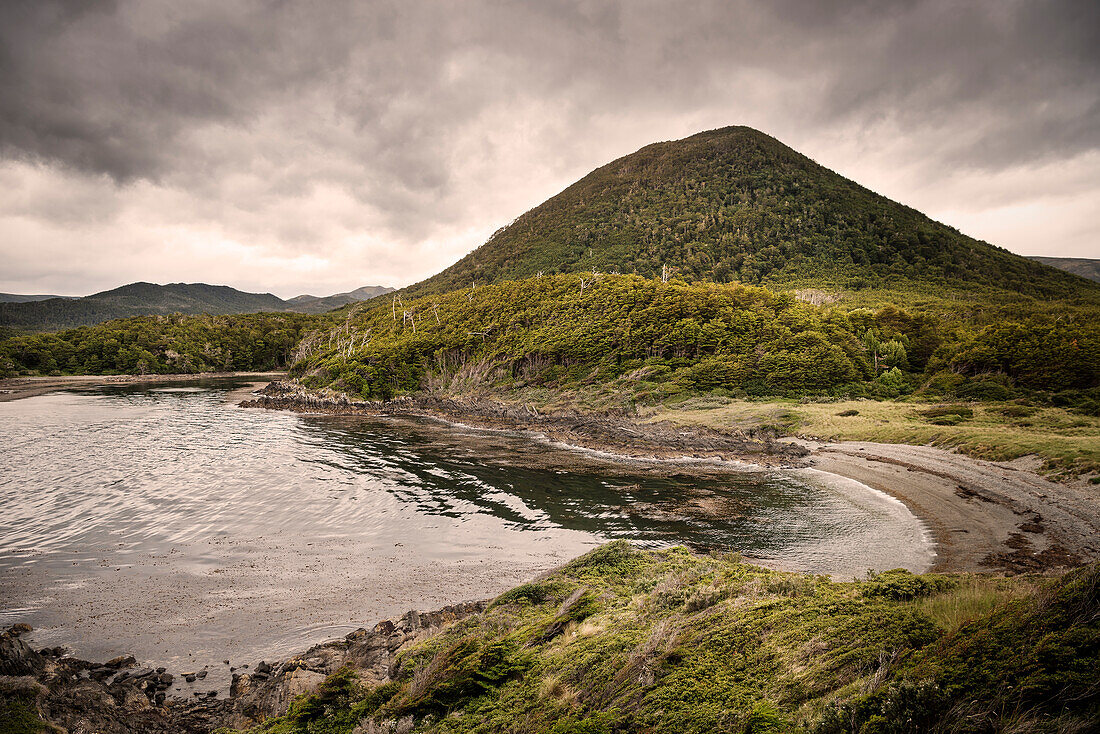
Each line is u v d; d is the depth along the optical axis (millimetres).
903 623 8188
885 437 44500
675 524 29344
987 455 35000
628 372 79125
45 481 39438
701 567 18000
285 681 14516
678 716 7453
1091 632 5277
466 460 47406
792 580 13273
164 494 36406
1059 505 25531
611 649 10812
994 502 27812
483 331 103062
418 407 87750
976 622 6652
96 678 16266
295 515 32219
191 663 17297
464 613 18531
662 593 14289
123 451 50938
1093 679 4730
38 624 19812
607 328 87938
